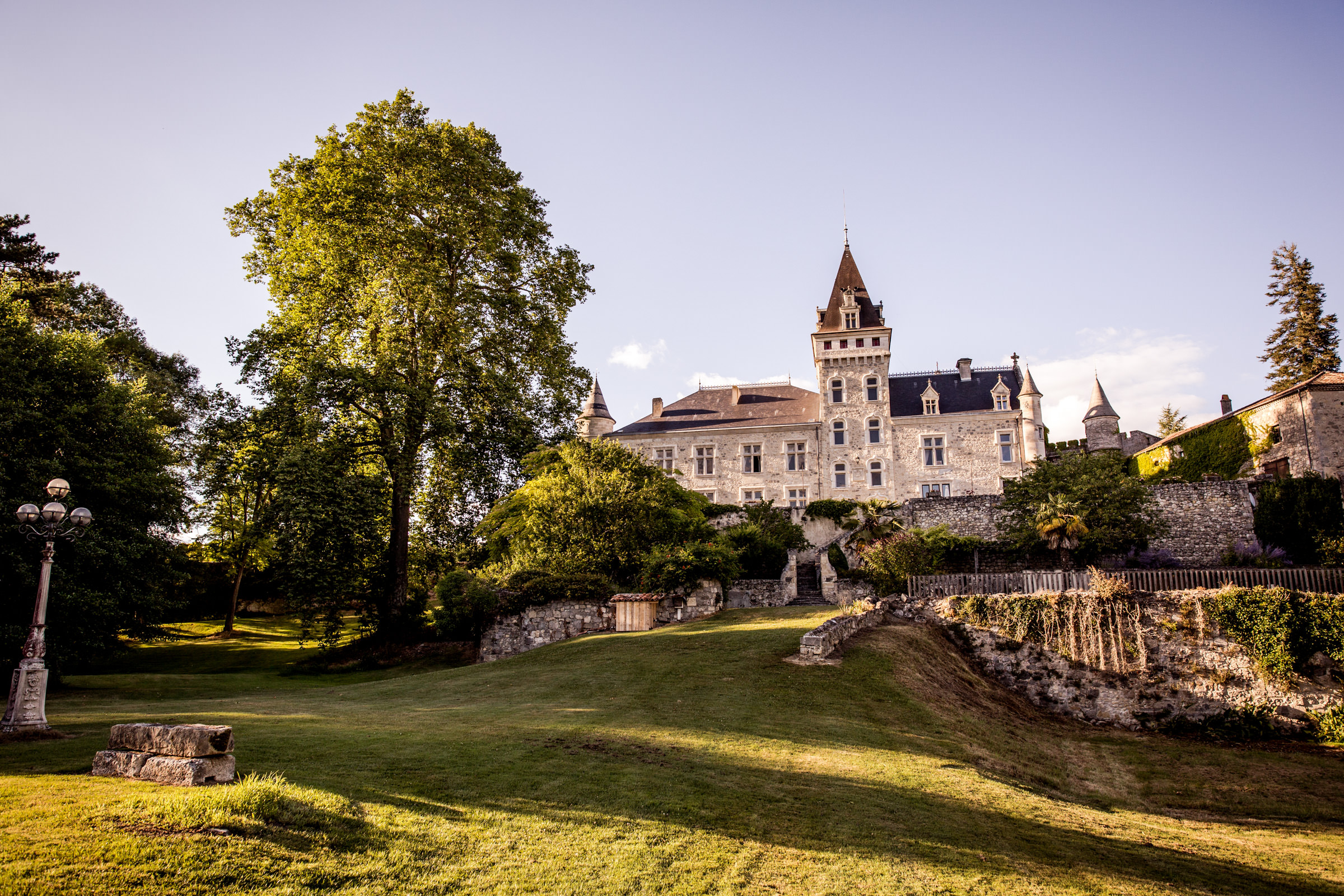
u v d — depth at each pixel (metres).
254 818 7.23
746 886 7.55
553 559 29.19
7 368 21.00
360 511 27.16
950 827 9.87
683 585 28.45
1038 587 26.53
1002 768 14.72
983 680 24.09
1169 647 23.62
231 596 39.84
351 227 28.48
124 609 22.78
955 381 52.91
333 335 30.69
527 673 20.72
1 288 23.44
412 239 29.48
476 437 32.00
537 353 34.00
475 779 9.66
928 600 26.94
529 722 13.74
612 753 11.64
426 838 7.65
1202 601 23.58
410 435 28.98
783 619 26.09
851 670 19.33
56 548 20.88
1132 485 32.38
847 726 15.05
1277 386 53.00
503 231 32.03
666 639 23.70
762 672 19.02
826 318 54.19
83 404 22.42
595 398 56.59
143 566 23.86
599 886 7.18
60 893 5.51
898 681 19.12
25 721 11.67
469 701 17.25
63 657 20.84
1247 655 22.81
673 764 11.34
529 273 34.41
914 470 49.88
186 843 6.55
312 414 27.53
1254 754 20.39
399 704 16.98
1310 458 33.31
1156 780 18.03
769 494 51.88
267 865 6.53
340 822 7.67
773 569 36.00
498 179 32.53
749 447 52.97
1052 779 15.66
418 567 35.00
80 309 37.09
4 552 19.62
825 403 52.09
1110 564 33.72
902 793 11.04
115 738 8.81
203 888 6.00
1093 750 19.95
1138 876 9.26
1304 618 22.42
